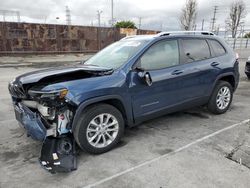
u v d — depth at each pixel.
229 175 3.06
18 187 2.90
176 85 4.34
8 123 4.91
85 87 3.36
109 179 3.03
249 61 9.36
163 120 5.00
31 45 18.83
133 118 3.95
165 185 2.90
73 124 3.35
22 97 3.56
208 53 4.98
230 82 5.52
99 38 21.98
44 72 3.72
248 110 5.62
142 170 3.21
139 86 3.87
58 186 2.91
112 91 3.58
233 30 46.47
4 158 3.55
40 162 3.29
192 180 2.98
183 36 4.61
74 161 3.29
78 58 19.22
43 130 3.27
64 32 20.05
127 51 4.18
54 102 3.18
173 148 3.79
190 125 4.72
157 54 4.17
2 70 12.96
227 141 4.01
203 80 4.78
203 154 3.59
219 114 5.32
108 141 3.71
